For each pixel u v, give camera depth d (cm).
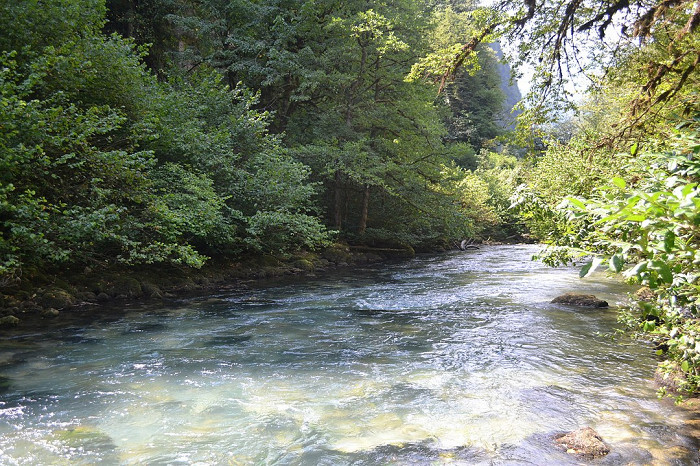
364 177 2311
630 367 705
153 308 1138
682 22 804
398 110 2408
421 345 828
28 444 473
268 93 2530
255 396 600
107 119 1070
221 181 1625
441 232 2897
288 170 1739
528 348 807
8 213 973
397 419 532
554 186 857
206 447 469
